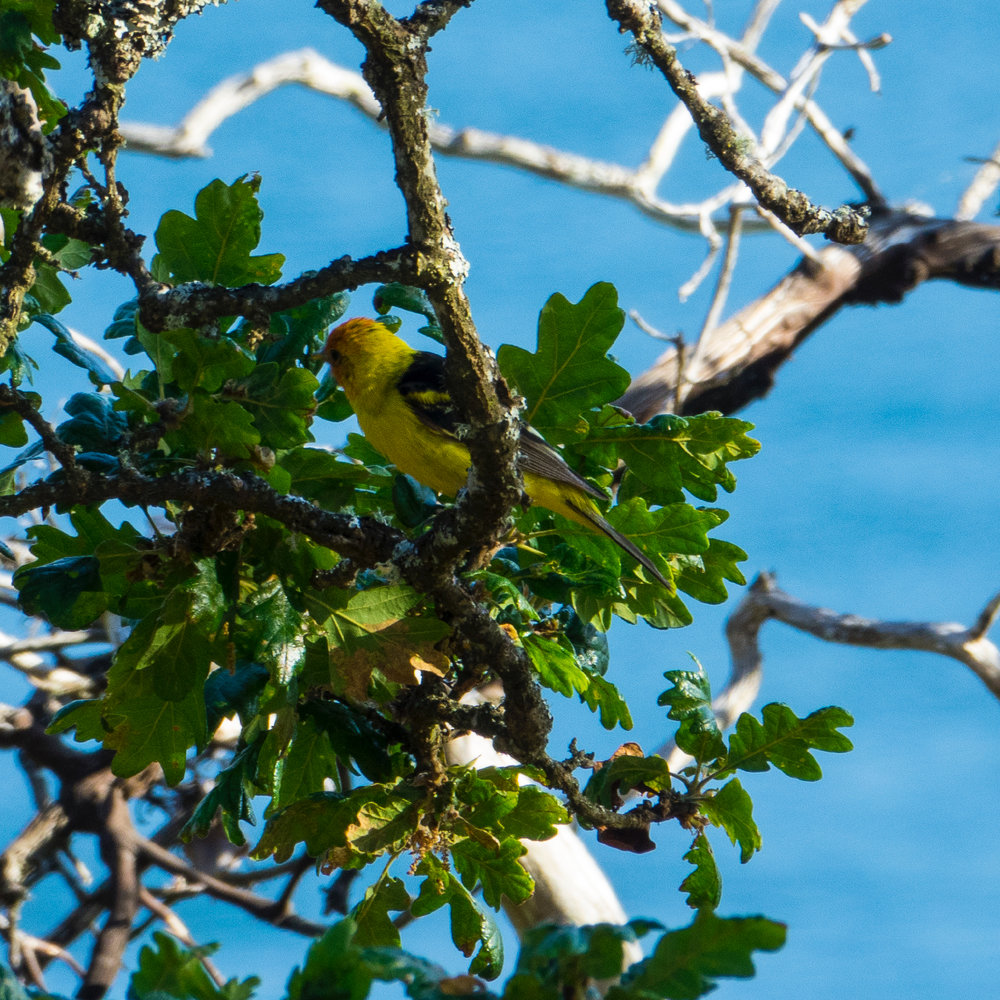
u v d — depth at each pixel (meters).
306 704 8.09
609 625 8.91
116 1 6.86
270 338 7.75
